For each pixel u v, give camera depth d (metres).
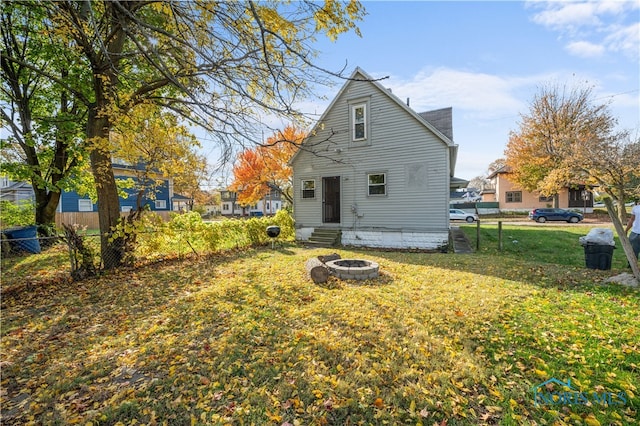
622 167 5.35
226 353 3.23
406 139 11.27
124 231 7.56
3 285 6.49
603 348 3.15
